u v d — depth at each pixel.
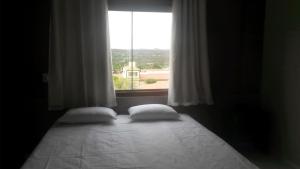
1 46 3.17
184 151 2.08
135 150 2.11
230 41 3.76
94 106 3.37
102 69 3.36
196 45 3.52
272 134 3.58
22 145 3.38
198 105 3.73
